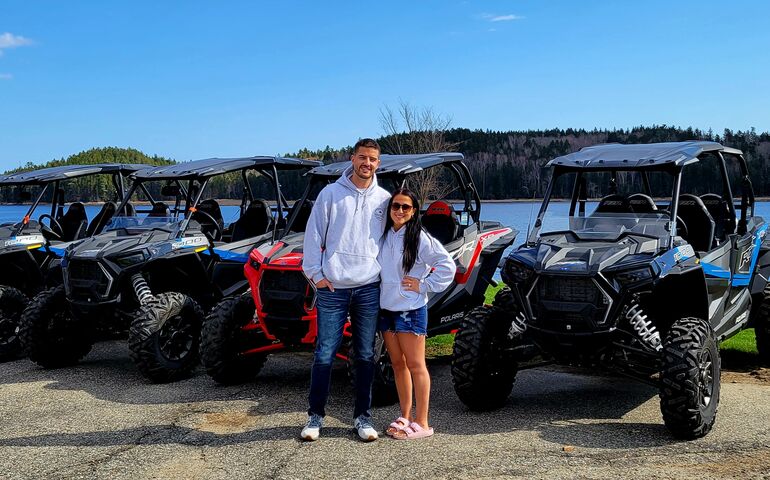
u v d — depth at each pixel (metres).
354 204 4.58
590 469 4.04
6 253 8.38
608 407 5.33
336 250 4.55
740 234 6.32
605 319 4.66
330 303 4.61
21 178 9.31
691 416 4.39
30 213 8.96
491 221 7.47
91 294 6.77
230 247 7.34
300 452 4.46
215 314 6.18
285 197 9.09
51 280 8.52
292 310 5.68
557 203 5.86
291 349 7.85
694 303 5.25
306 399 5.77
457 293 6.57
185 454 4.50
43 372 7.11
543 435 4.68
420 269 4.58
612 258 4.79
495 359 5.20
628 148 5.82
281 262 5.74
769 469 3.97
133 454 4.52
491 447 4.46
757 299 6.52
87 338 7.41
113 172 9.83
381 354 5.41
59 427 5.14
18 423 5.27
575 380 6.21
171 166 8.15
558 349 4.83
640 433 4.68
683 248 5.09
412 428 4.69
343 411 5.37
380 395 5.44
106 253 6.78
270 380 6.48
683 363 4.40
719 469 3.99
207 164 8.00
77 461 4.42
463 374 5.12
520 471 4.04
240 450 4.54
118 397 5.98
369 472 4.09
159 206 8.13
